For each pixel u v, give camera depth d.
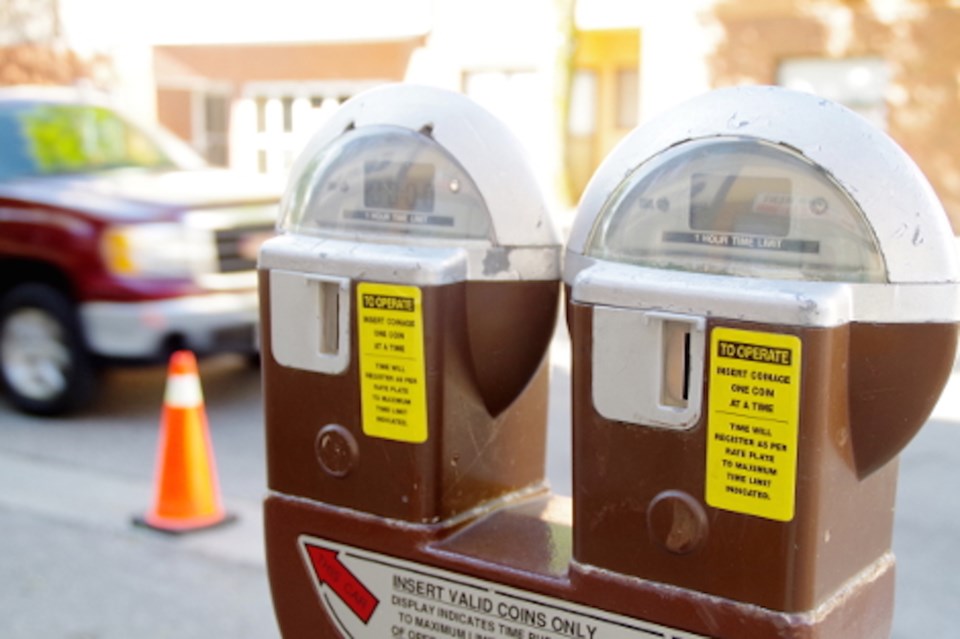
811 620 1.50
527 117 14.23
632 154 1.64
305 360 1.87
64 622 3.30
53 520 4.10
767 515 1.49
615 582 1.62
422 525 1.82
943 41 11.05
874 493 1.62
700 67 12.50
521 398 2.01
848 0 11.49
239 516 4.16
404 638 1.87
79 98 5.98
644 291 1.53
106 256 4.92
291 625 1.99
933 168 11.27
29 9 16.34
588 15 13.12
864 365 1.48
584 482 1.62
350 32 14.94
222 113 16.41
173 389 4.06
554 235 1.86
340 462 1.87
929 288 1.46
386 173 1.87
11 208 5.17
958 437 4.96
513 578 1.72
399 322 1.77
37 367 5.34
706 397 1.50
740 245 1.53
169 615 3.36
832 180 1.48
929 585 3.56
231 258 5.14
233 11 15.47
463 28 14.35
